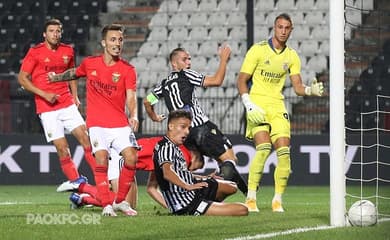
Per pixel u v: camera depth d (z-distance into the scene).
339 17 18.25
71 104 25.91
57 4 47.41
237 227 17.92
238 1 47.69
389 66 42.72
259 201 29.88
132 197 22.97
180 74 23.86
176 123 20.33
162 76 46.75
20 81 25.58
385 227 17.97
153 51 47.56
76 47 46.81
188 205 20.45
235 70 45.81
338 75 18.19
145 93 44.47
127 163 20.94
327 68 45.69
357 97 41.53
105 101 21.17
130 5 48.16
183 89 23.73
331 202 18.55
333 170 18.42
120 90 21.12
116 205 21.00
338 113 18.23
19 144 38.91
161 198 22.98
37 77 25.84
